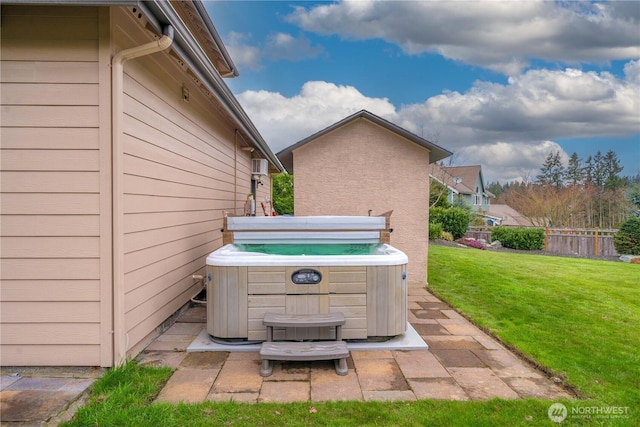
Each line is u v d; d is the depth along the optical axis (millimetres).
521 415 2342
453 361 3193
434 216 15164
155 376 2805
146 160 3418
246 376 2871
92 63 2779
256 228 4312
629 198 18641
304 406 2424
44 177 2793
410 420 2271
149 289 3520
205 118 5328
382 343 3512
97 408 2328
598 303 5172
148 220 3475
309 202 6367
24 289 2809
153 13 2701
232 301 3410
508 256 10391
